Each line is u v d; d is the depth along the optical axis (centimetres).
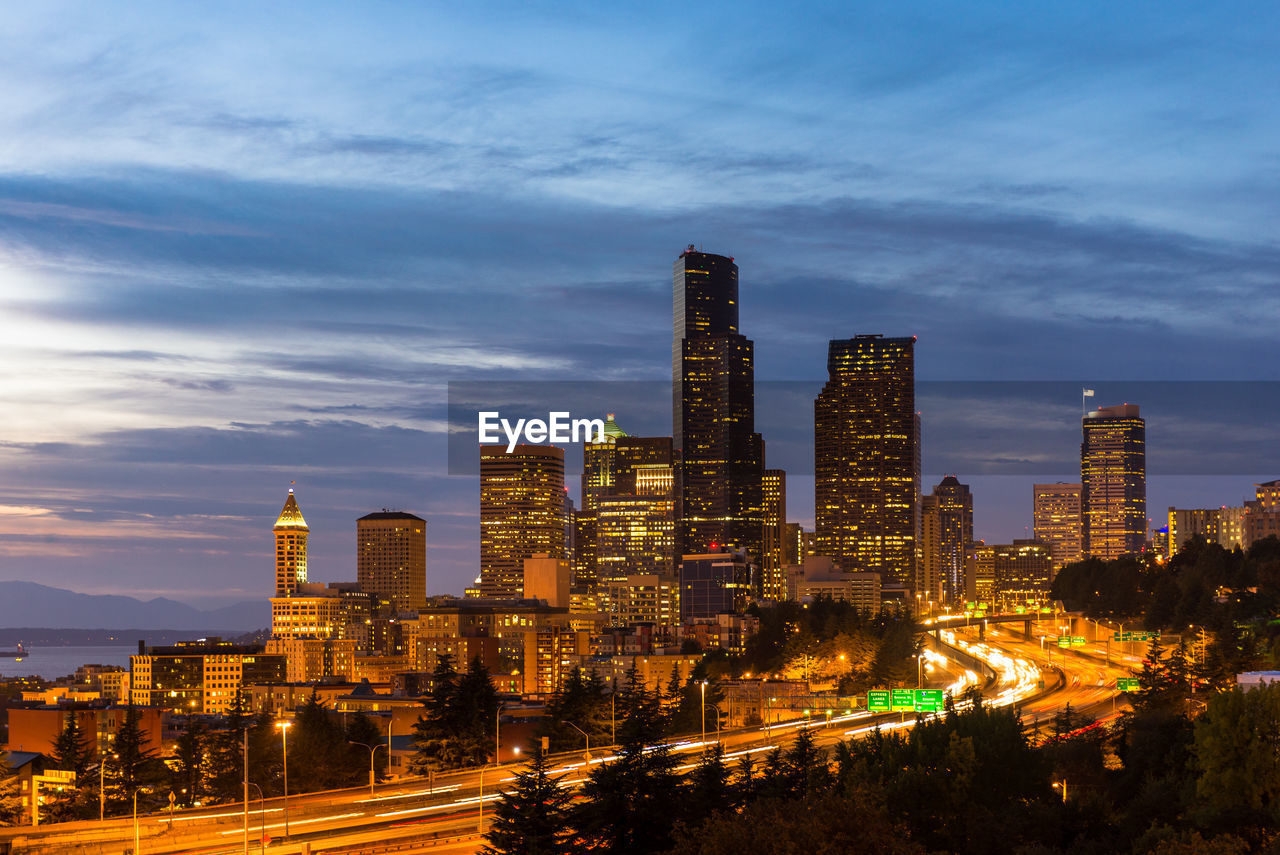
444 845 16075
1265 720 14888
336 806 19188
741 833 9775
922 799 14925
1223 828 13425
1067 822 14200
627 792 14225
